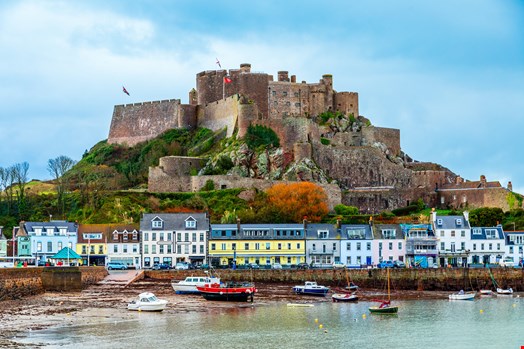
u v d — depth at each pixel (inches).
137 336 4402.1
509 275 7175.2
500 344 4525.1
